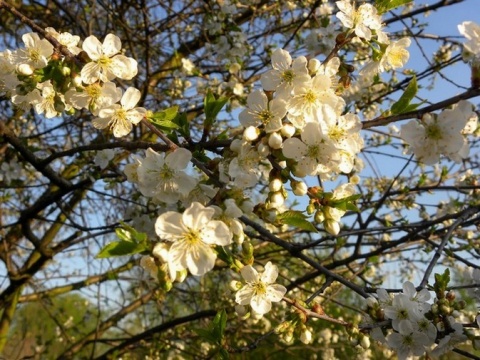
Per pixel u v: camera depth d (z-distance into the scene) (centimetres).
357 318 667
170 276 147
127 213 369
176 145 195
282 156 176
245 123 179
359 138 183
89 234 458
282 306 588
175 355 699
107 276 541
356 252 389
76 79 191
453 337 200
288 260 595
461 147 181
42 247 466
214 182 186
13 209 558
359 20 201
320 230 430
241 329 581
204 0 475
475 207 260
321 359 744
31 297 602
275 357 752
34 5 532
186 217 152
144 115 198
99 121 197
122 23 482
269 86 184
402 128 185
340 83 204
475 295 244
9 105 515
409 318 197
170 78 570
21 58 205
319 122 178
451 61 346
